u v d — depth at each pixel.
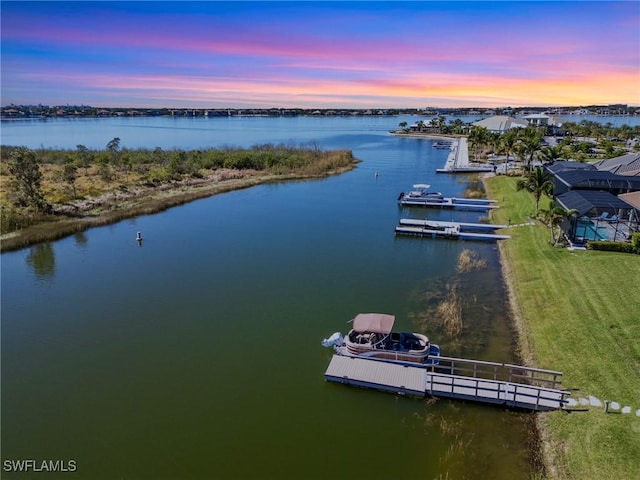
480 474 17.00
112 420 20.78
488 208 58.91
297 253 43.28
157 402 21.94
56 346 27.34
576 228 39.50
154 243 47.06
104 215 56.28
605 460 16.28
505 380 22.20
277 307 31.70
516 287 33.03
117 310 31.86
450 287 34.41
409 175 88.00
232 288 35.22
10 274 38.84
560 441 17.81
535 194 52.16
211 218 57.19
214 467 17.98
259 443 19.14
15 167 56.31
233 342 27.22
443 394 21.08
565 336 24.67
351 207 62.88
